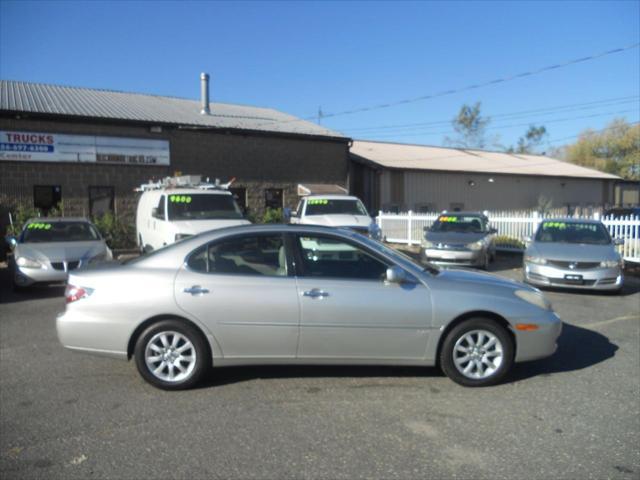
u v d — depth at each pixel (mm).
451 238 13188
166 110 21625
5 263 14180
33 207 16984
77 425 4125
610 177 35500
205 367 4883
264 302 4820
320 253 5047
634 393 4773
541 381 5102
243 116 23766
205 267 4961
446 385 4980
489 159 34312
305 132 22656
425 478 3316
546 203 29828
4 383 5094
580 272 9828
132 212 18797
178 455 3629
